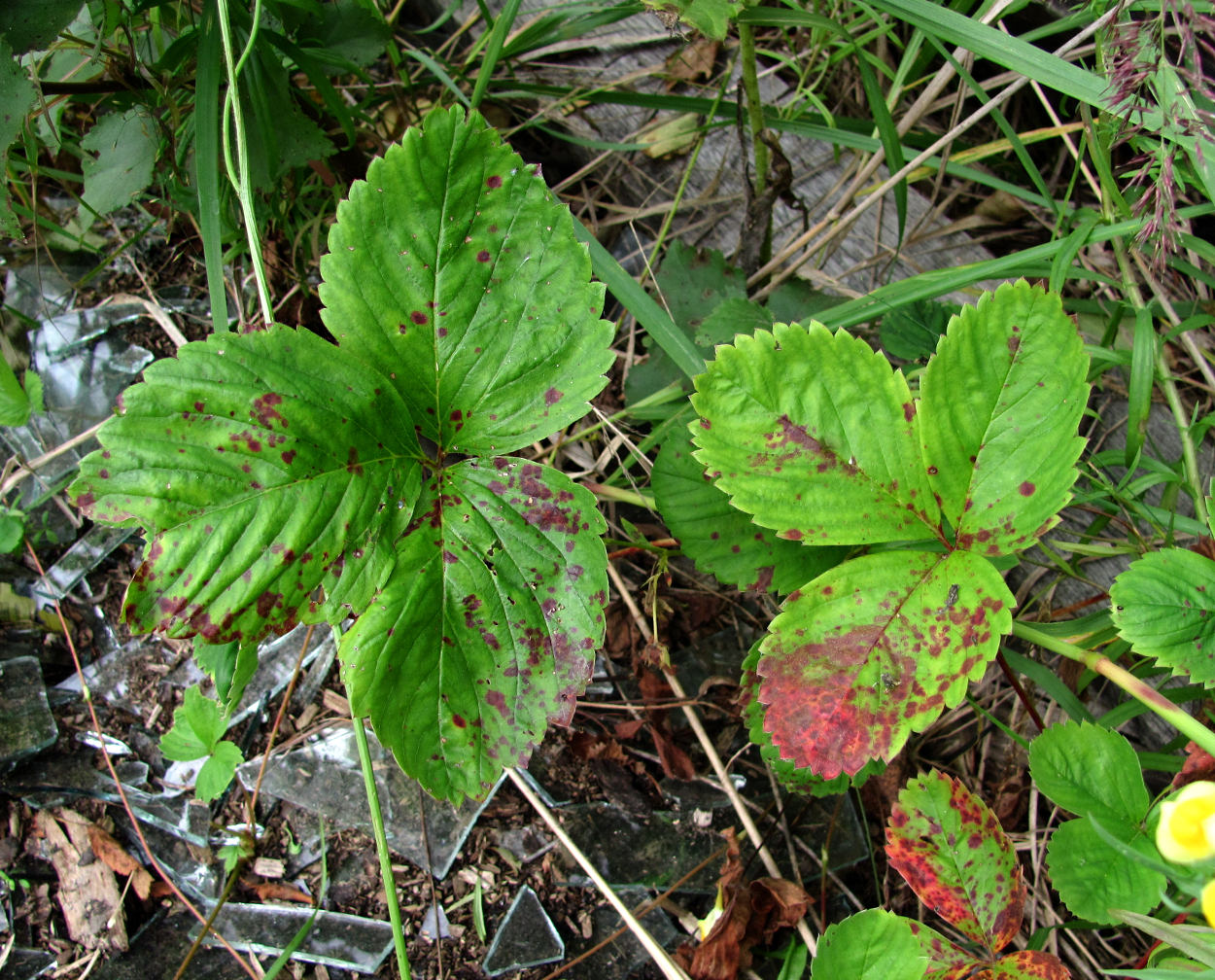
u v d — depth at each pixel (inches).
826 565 13.9
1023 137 18.3
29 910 14.3
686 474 14.2
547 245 12.9
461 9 20.7
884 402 12.8
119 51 16.0
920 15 14.6
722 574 13.9
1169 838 10.0
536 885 14.6
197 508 11.9
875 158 17.1
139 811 14.8
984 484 12.8
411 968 14.1
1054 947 15.1
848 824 15.4
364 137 18.4
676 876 14.8
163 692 15.5
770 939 14.7
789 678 12.5
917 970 12.6
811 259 18.4
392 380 12.9
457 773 12.7
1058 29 16.4
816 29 18.6
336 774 15.1
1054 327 12.6
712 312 16.3
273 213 16.8
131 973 14.0
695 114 19.7
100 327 17.4
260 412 12.2
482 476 13.1
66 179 17.6
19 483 16.5
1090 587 16.9
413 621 12.6
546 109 19.6
